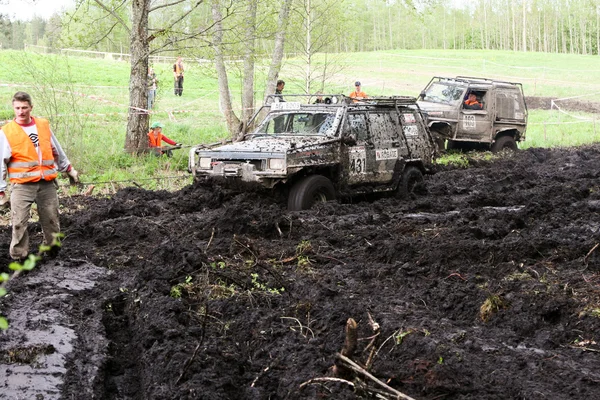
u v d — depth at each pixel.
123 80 38.06
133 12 19.03
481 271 8.93
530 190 15.18
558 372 6.18
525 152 23.41
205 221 11.04
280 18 21.70
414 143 14.69
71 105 20.25
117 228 10.67
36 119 8.78
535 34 115.50
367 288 8.38
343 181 13.00
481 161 21.09
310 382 5.57
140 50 19.06
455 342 6.78
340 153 12.91
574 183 16.17
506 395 5.72
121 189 14.16
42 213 8.98
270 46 26.20
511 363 6.36
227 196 12.79
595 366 6.39
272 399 5.91
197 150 12.68
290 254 9.66
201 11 21.55
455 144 23.77
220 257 9.12
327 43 25.17
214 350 6.44
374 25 97.62
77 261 9.19
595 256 9.35
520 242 9.58
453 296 7.95
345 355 5.43
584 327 7.24
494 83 23.08
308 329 7.17
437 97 23.12
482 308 7.54
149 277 8.28
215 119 27.94
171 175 17.00
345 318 7.33
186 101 32.34
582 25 111.88
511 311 7.54
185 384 5.74
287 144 12.37
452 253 9.30
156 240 10.43
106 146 19.84
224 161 12.30
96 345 6.77
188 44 20.33
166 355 6.25
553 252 9.63
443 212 12.96
